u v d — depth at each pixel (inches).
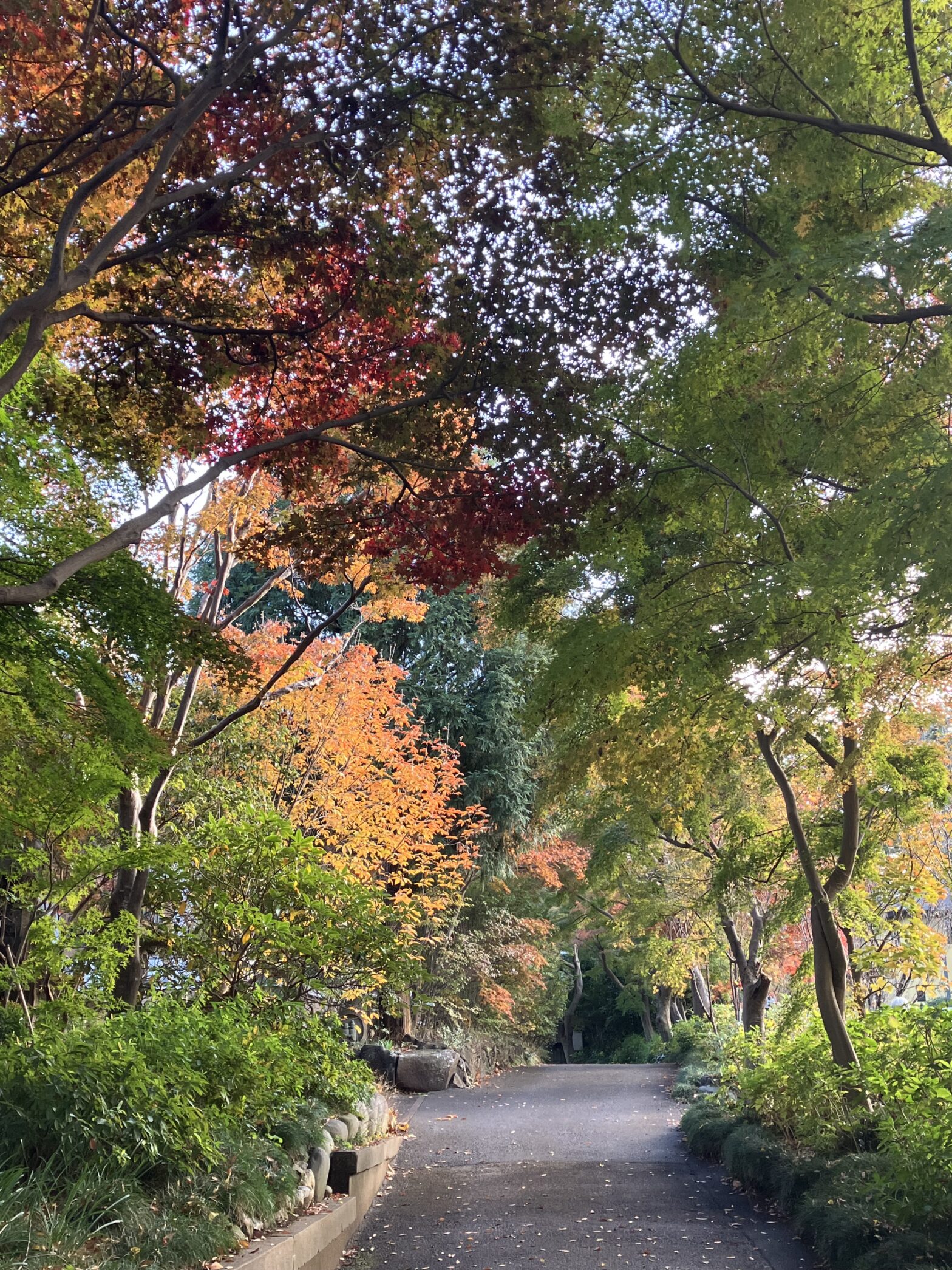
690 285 270.4
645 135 251.6
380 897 353.4
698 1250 281.9
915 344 251.8
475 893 850.1
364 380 304.5
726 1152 388.5
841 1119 330.3
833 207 262.2
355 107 250.4
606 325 272.8
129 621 256.1
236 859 326.3
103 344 290.0
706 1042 687.1
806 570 232.8
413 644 823.7
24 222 281.6
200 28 256.7
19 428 286.8
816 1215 272.7
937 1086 255.4
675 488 275.7
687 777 374.6
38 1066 206.8
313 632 366.6
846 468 261.7
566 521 286.7
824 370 261.7
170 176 271.3
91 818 301.9
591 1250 286.5
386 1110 476.7
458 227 271.4
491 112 252.2
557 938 928.9
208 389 303.0
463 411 286.0
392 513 301.9
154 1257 181.0
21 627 240.8
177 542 416.5
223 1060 250.5
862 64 246.1
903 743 381.4
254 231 275.1
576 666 277.6
